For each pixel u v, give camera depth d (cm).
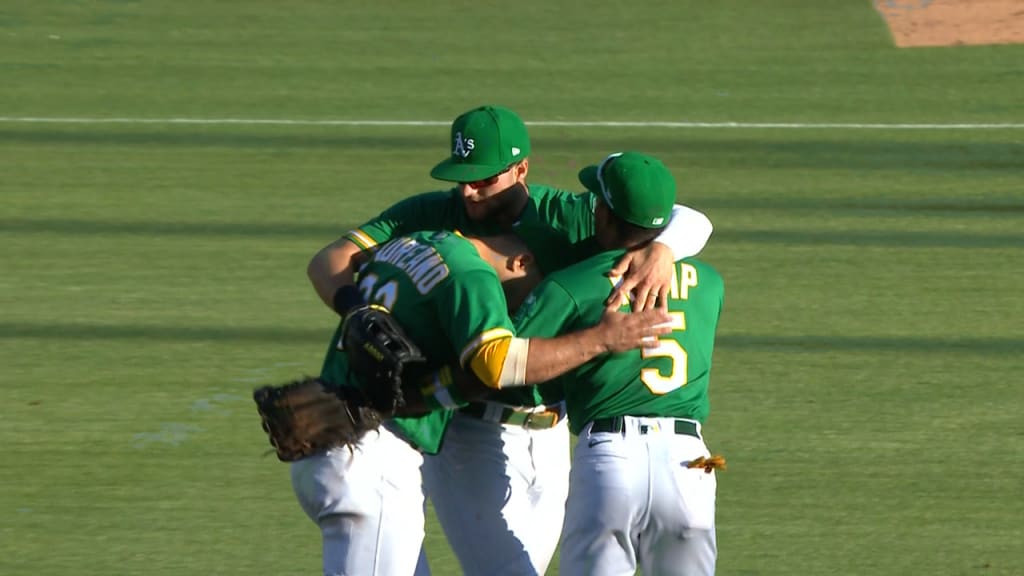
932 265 2984
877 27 4691
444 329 1378
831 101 4094
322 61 4425
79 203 3353
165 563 1825
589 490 1418
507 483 1540
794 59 4431
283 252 3045
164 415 2277
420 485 1453
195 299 2794
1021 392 2380
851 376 2441
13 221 3234
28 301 2777
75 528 1916
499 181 1498
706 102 4078
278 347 2558
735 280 2892
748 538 1900
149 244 3095
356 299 1422
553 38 4609
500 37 4628
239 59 4444
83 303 2770
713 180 3503
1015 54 4453
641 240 1459
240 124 3928
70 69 4347
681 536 1420
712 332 1494
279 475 2080
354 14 4853
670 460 1414
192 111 4028
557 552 1905
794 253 3044
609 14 4825
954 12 4797
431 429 1426
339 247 1534
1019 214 3300
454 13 4856
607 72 4316
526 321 1414
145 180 3506
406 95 4147
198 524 1931
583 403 1455
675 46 4538
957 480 2072
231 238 3131
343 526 1398
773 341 2595
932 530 1928
